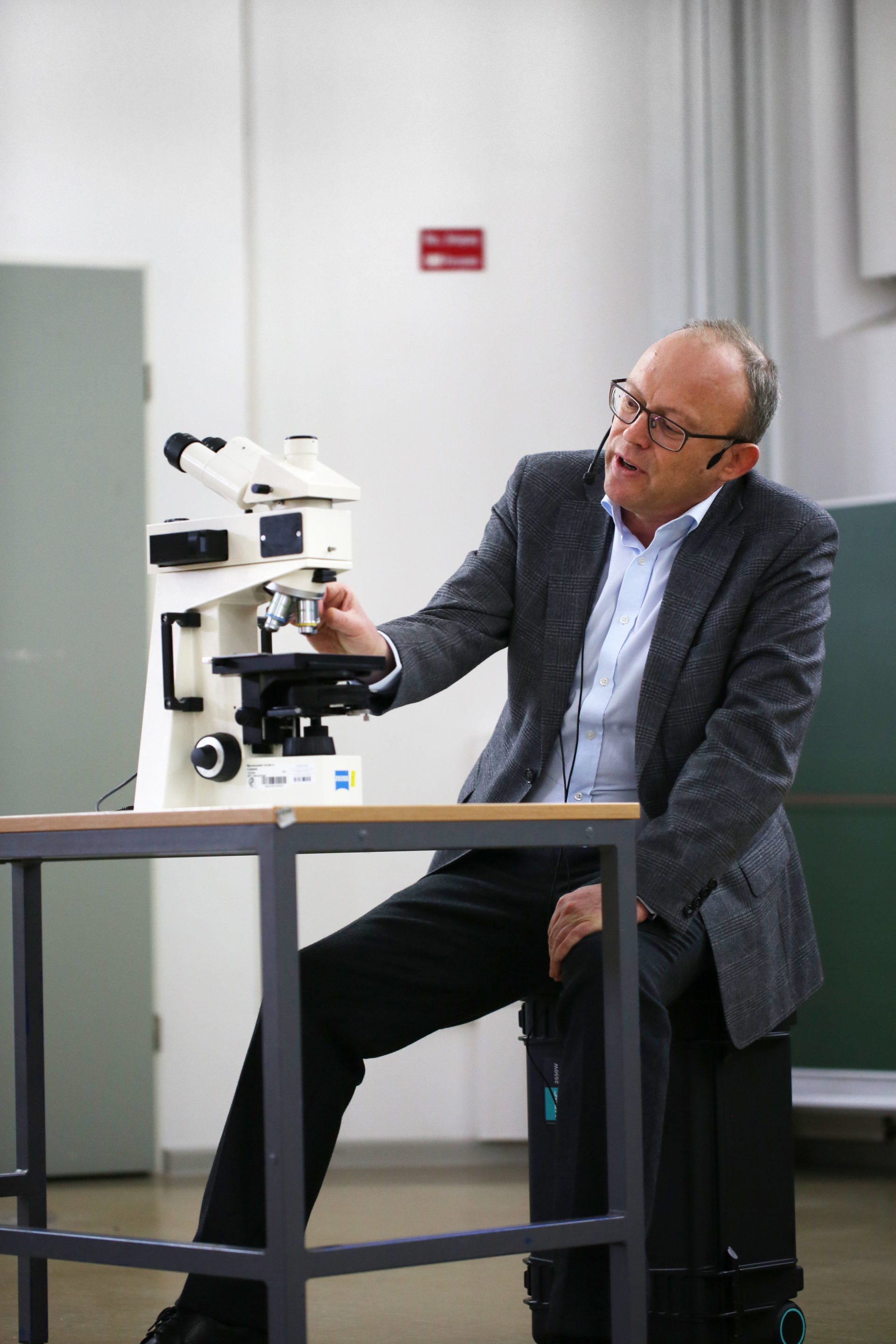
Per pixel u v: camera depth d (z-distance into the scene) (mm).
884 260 4949
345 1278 3266
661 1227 2389
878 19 4938
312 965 2346
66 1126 4605
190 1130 4688
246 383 4844
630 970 2045
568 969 2197
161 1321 2119
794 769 2410
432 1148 4840
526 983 2475
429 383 5004
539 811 1959
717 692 2514
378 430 4977
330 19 5000
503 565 2750
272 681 2029
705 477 2537
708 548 2574
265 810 1731
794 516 2586
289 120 4965
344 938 2393
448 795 4922
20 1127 2496
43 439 4699
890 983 4613
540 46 5090
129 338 4777
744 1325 2408
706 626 2529
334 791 1983
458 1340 2672
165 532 2188
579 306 5070
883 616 4688
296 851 1754
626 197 5094
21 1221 2469
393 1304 2992
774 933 2498
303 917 4859
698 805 2322
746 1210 2430
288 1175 1711
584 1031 2125
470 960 2412
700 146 5039
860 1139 5184
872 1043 4617
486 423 5020
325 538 2078
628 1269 1989
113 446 4742
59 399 4715
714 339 2508
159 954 4715
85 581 4703
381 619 4930
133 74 4855
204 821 1802
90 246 4793
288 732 2078
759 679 2445
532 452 5027
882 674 4680
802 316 5070
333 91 4992
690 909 2283
